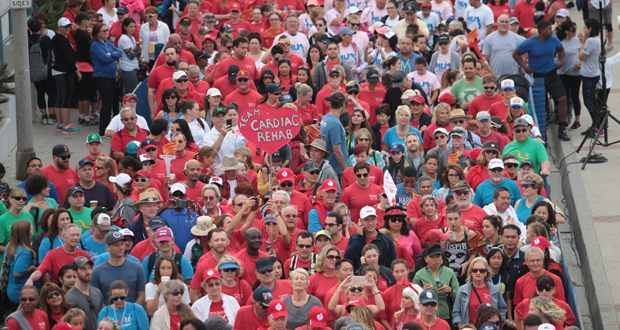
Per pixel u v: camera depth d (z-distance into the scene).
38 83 61.09
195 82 55.06
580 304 43.19
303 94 50.44
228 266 32.22
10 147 58.88
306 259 34.97
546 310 31.59
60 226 35.66
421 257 35.78
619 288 41.94
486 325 29.64
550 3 73.25
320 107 53.44
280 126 36.66
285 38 57.94
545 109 59.69
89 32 61.25
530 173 41.84
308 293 33.78
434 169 44.72
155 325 30.95
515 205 41.53
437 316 32.97
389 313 33.16
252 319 31.08
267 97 50.69
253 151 47.53
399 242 37.34
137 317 31.47
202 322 29.12
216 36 65.62
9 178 54.00
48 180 43.31
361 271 33.06
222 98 54.53
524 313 33.34
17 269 35.50
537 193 40.78
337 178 44.47
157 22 64.19
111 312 31.19
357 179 41.75
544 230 36.22
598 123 57.09
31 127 52.16
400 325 32.19
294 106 48.31
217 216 39.12
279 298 32.50
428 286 33.84
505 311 33.69
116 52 59.12
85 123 62.41
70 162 55.31
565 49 58.19
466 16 68.69
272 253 36.38
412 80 57.09
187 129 47.50
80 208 39.19
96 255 35.91
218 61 59.06
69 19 64.00
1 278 36.28
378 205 41.00
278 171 40.31
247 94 52.81
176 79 52.50
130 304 31.58
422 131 50.69
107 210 40.69
